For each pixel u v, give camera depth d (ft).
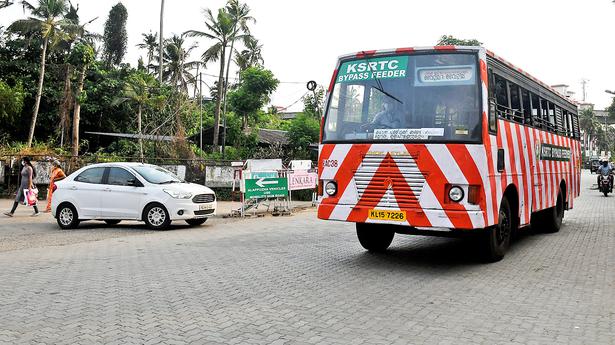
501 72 28.02
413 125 25.38
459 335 16.25
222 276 25.30
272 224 48.47
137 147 104.17
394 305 19.80
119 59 165.99
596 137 371.15
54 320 18.08
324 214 26.89
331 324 17.43
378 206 25.59
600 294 21.33
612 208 63.36
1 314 18.86
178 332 16.67
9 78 114.32
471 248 33.63
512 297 20.93
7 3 116.57
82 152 118.62
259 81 119.96
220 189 75.31
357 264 28.27
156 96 115.44
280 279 24.56
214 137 114.83
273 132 135.95
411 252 32.22
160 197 44.27
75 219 46.11
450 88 25.25
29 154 78.43
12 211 56.13
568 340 15.75
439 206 24.45
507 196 29.78
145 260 30.01
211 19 120.16
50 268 27.68
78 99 107.24
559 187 40.98
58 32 110.11
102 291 22.31
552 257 30.01
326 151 27.17
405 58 26.43
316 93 118.01
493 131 25.70
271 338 16.03
